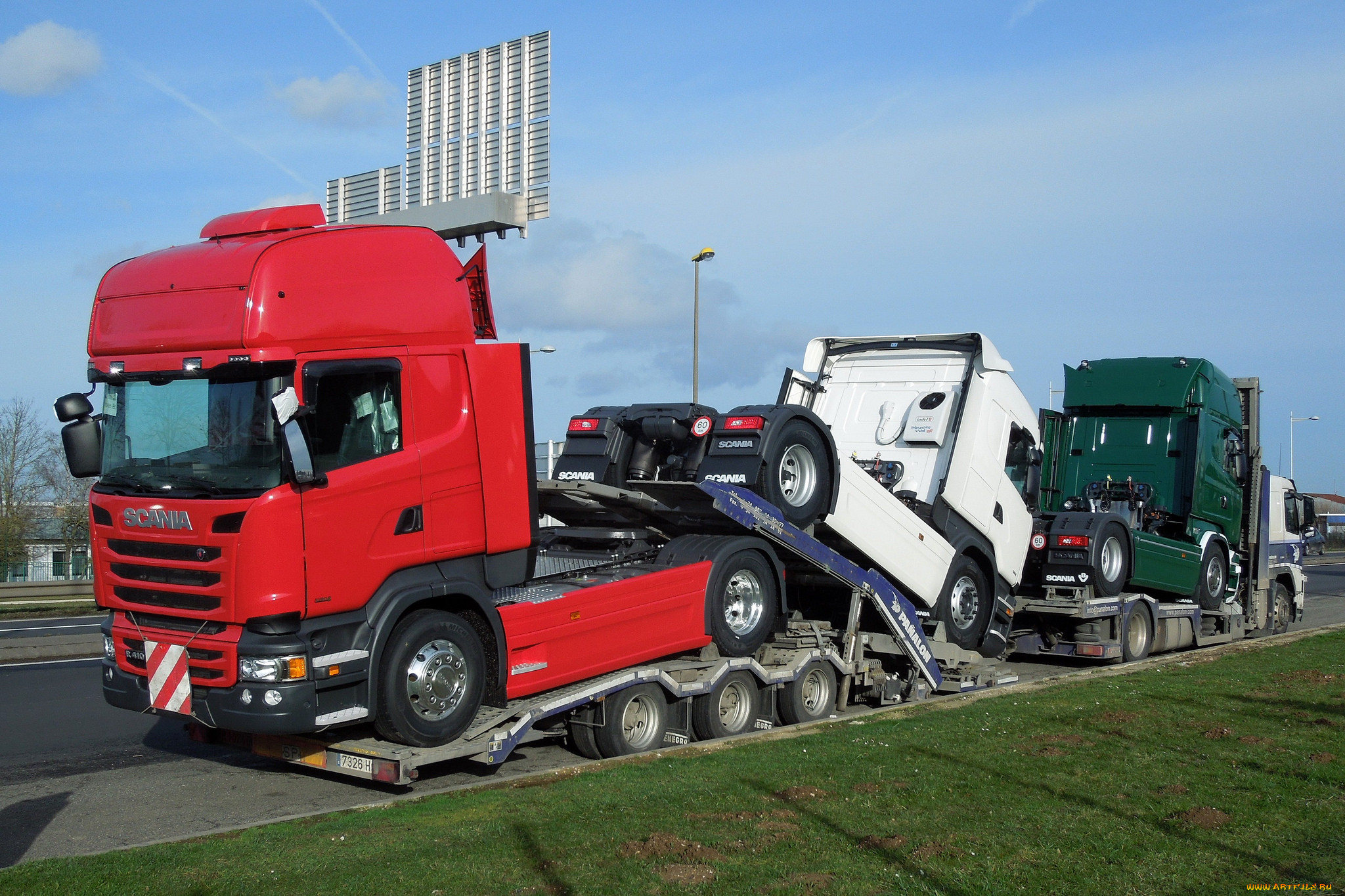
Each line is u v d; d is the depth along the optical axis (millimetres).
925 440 11641
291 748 7496
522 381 8094
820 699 10234
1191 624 16016
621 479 9914
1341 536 71625
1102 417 16641
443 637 7293
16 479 41750
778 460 9320
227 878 5031
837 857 5270
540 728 8523
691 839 5539
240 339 6594
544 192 27375
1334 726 8562
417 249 7629
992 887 4859
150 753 9062
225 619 6500
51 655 15266
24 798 7586
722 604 9141
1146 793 6508
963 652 11680
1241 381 17938
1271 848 5465
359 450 6961
